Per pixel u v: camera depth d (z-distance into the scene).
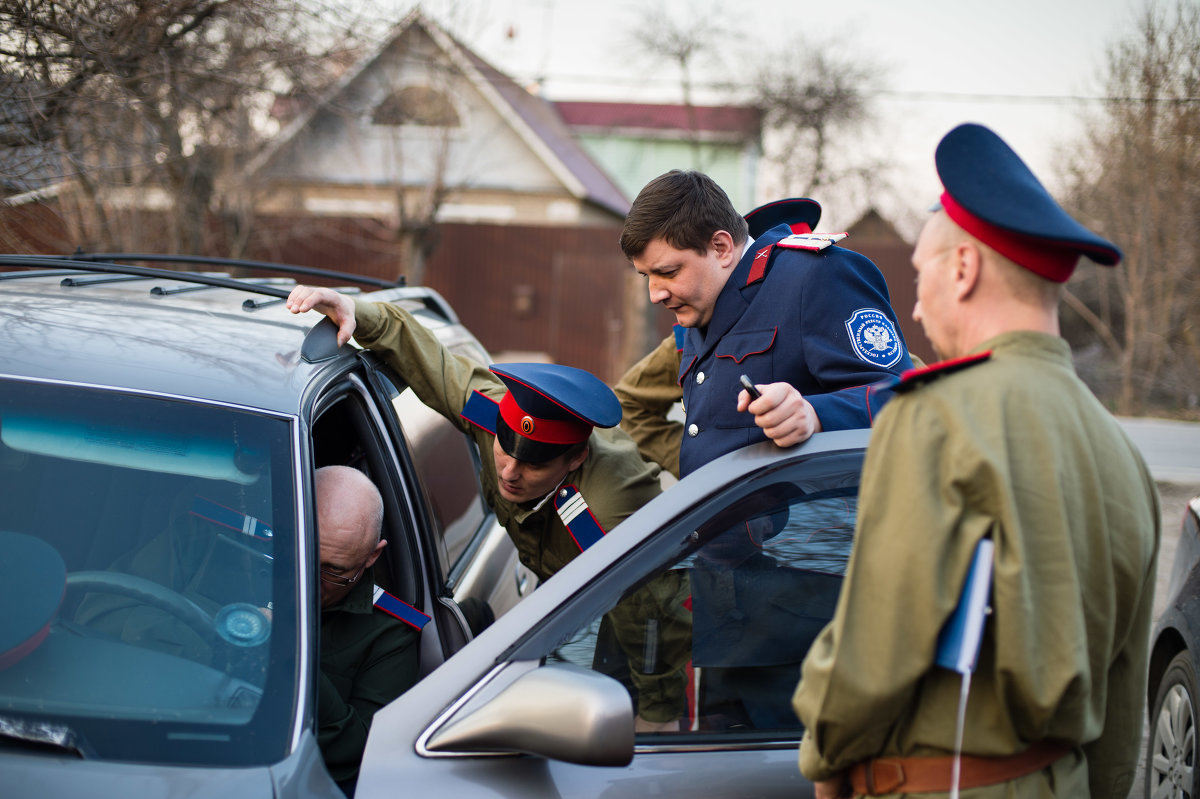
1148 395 15.34
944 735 1.38
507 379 2.16
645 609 1.70
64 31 4.33
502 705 1.53
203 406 1.84
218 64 5.55
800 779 1.65
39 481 1.73
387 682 2.08
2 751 1.44
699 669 1.70
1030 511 1.32
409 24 6.78
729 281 2.31
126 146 5.17
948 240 1.45
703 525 1.75
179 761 1.47
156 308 2.25
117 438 1.78
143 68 4.89
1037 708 1.31
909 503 1.32
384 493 2.30
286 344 2.13
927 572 1.30
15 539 1.67
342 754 1.86
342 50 6.28
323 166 17.31
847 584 1.37
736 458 1.81
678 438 2.89
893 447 1.37
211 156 7.94
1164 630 3.18
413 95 14.54
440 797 1.53
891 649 1.31
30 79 4.32
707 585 1.73
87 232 5.90
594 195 22.89
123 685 1.55
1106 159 15.46
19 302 2.14
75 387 1.82
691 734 1.67
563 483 2.29
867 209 21.23
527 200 22.44
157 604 1.65
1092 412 1.42
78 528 1.70
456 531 2.81
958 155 1.44
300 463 1.82
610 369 17.75
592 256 17.72
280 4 5.48
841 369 2.13
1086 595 1.37
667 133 28.72
